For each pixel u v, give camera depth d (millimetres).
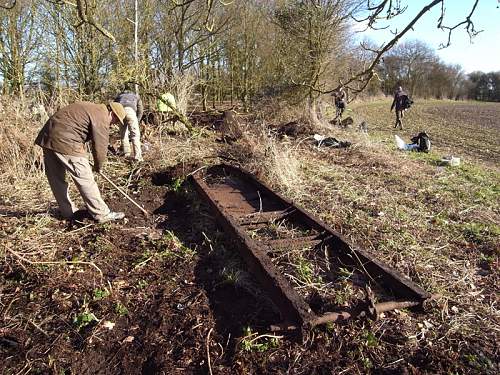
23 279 4164
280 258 4496
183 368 3023
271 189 6480
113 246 4848
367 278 4121
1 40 13484
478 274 4402
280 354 3115
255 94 16766
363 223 5605
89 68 13961
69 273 4258
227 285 4062
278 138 11430
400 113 19953
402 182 7789
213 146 10125
